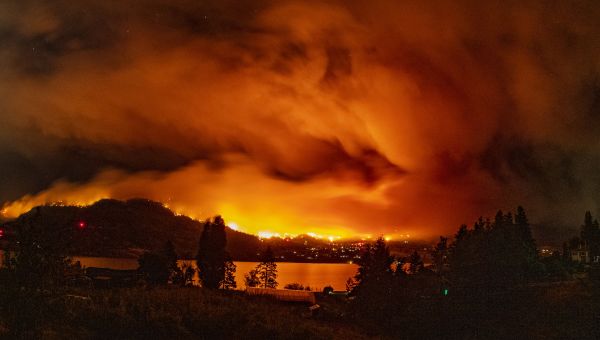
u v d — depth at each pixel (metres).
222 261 73.31
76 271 17.98
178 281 66.81
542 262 80.38
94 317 22.20
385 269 68.44
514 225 70.69
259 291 64.19
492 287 62.41
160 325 23.20
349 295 84.50
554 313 50.22
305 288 90.88
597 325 44.81
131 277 50.72
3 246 16.95
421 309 61.94
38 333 17.03
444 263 79.38
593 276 60.06
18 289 16.55
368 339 40.75
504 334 48.78
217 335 24.72
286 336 26.69
